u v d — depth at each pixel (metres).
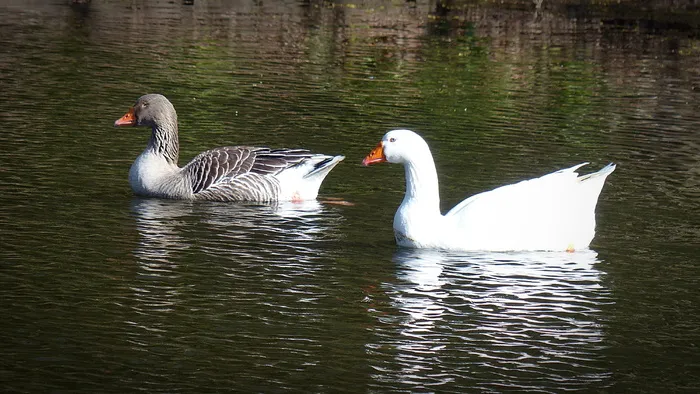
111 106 20.58
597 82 25.34
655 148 18.83
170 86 22.77
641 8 37.44
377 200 15.21
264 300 10.98
